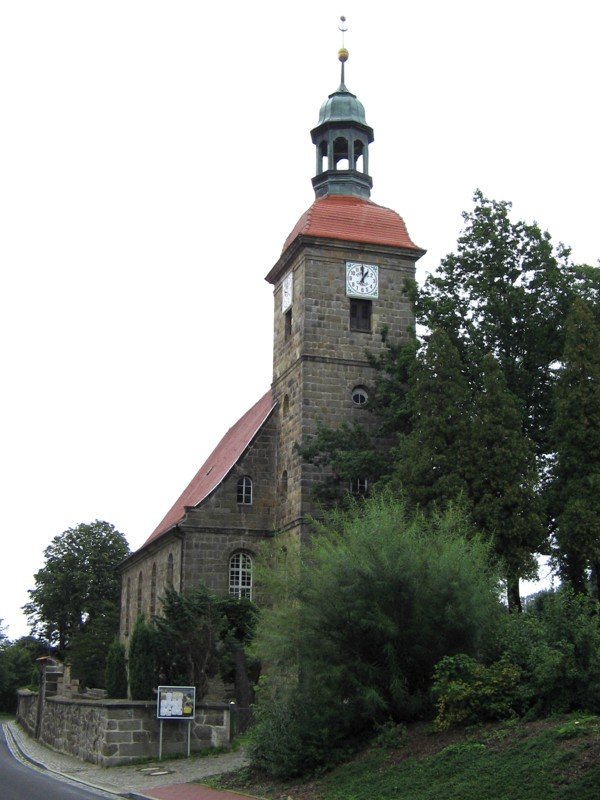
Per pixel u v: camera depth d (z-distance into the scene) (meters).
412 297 38.75
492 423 32.44
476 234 37.41
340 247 43.91
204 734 29.95
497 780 15.88
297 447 40.75
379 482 34.66
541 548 32.72
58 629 83.19
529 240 37.28
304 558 24.11
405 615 21.88
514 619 22.17
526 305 35.78
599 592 31.23
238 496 44.88
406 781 17.69
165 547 49.00
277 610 23.08
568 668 18.27
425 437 33.03
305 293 43.16
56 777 26.97
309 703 21.94
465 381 33.94
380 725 21.34
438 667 20.86
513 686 19.78
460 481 31.73
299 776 21.28
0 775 27.38
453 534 24.11
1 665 88.38
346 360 42.91
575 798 14.17
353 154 46.97
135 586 58.16
